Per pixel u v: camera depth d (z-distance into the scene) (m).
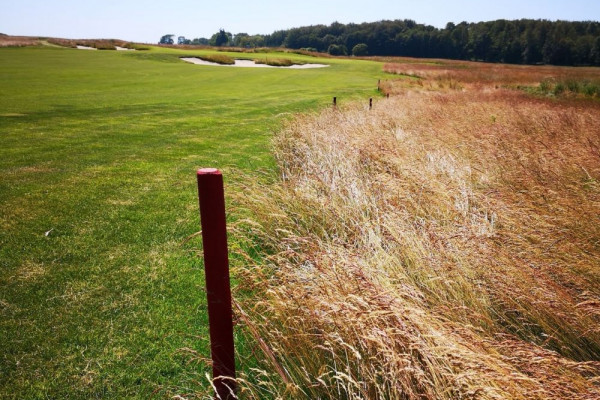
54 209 5.38
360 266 2.90
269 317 2.92
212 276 2.11
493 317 2.88
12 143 9.05
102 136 10.17
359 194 4.59
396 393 2.04
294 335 2.53
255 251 4.29
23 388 2.60
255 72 36.34
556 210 4.32
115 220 5.12
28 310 3.36
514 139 7.91
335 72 41.72
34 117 12.34
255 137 10.71
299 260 3.61
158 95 19.84
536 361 2.08
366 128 8.16
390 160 5.90
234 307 2.93
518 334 2.81
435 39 133.75
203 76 31.30
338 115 9.80
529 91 25.81
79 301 3.50
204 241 2.06
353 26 161.00
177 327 3.22
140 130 11.16
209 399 2.43
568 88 24.44
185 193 6.14
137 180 6.70
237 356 2.82
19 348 2.94
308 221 4.45
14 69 28.28
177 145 9.45
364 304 2.29
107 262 4.14
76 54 44.84
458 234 3.56
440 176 5.46
